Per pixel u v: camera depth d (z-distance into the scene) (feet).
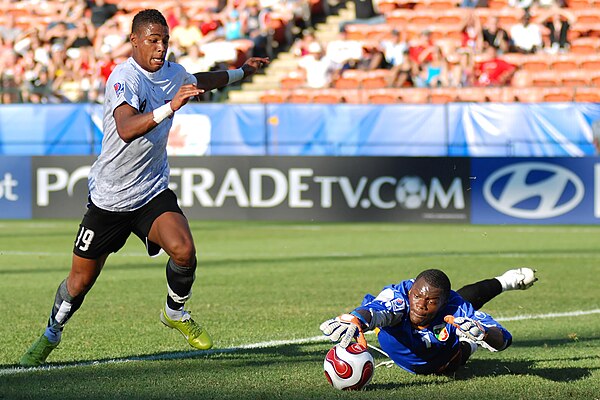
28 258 158.71
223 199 223.10
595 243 180.65
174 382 67.31
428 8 298.15
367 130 233.35
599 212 212.02
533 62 271.28
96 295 116.98
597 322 98.48
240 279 133.18
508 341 66.23
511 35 278.67
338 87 272.51
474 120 228.84
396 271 141.69
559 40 283.79
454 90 249.34
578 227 210.79
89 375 70.03
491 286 72.23
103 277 135.44
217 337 88.43
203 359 76.95
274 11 298.76
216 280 132.05
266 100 268.62
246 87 279.49
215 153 236.43
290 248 173.27
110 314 102.01
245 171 222.07
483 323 65.98
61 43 286.46
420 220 217.15
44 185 229.04
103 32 289.74
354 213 218.79
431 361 67.72
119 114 65.72
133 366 73.72
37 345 74.49
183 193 224.74
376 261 154.20
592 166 212.02
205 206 224.12
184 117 236.43
